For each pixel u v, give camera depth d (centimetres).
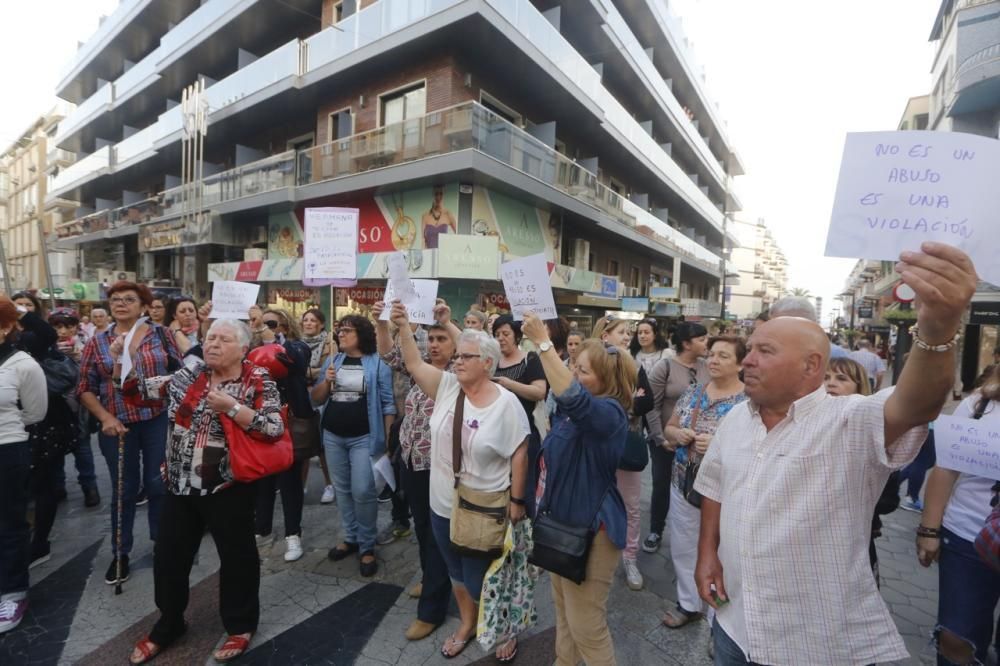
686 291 3180
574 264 1628
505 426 256
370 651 276
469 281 1198
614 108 1644
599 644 222
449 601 331
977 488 224
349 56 1218
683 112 2444
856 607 143
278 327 507
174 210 1786
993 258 128
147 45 2258
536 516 231
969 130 1581
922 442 129
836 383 270
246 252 1546
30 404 307
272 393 277
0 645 276
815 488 145
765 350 152
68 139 2750
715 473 182
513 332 371
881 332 3519
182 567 275
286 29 1574
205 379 274
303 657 271
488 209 1194
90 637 285
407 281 299
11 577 297
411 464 309
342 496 378
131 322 358
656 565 380
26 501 306
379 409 371
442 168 1060
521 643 288
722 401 295
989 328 1167
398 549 397
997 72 1348
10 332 309
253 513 282
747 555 152
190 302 424
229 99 1549
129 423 349
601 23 1510
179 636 284
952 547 229
